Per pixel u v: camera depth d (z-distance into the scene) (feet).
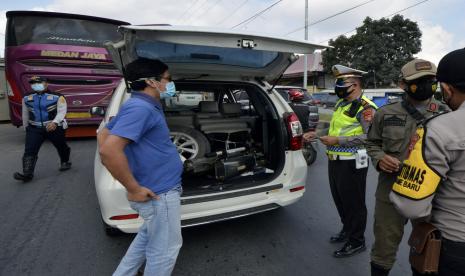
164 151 5.81
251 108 12.79
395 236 6.50
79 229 10.30
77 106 22.72
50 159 19.21
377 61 84.94
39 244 9.35
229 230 10.23
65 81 22.29
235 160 9.87
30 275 7.88
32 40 21.43
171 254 6.06
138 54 8.00
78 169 17.10
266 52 9.21
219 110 12.41
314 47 8.13
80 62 22.41
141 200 5.58
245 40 7.23
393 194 4.39
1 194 13.42
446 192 4.05
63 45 21.91
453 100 4.11
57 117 15.57
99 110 13.07
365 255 8.77
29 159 15.05
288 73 103.19
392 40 86.38
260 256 8.75
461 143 3.77
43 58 21.56
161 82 5.74
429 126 4.06
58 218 11.11
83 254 8.84
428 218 4.34
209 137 11.54
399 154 6.19
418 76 5.66
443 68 4.06
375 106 8.06
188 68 9.48
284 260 8.55
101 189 7.69
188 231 10.18
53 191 13.79
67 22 22.11
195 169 10.00
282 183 9.47
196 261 8.50
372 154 6.57
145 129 5.42
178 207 6.07
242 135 11.83
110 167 5.12
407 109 6.22
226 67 9.80
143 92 5.71
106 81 23.43
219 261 8.51
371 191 13.85
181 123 11.26
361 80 8.30
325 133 9.78
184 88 12.03
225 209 8.46
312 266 8.28
